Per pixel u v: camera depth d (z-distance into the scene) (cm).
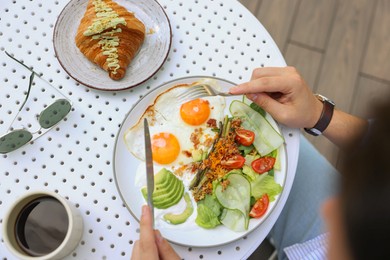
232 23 75
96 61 69
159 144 66
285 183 67
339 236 37
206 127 69
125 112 70
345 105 124
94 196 66
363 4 130
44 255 59
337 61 127
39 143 68
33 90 70
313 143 120
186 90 68
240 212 64
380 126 34
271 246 85
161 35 72
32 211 61
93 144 68
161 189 65
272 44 74
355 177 35
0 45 72
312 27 129
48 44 72
